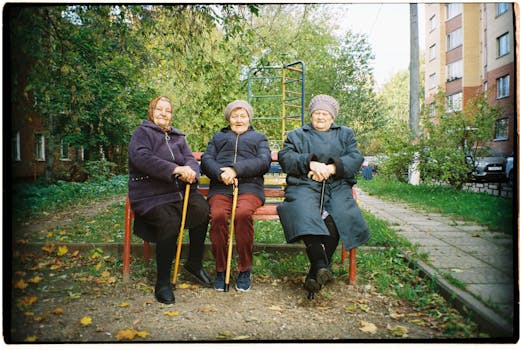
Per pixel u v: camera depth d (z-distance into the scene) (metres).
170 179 2.92
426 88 26.20
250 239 3.02
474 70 21.56
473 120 8.68
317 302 2.87
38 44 3.87
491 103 8.45
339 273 3.35
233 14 5.47
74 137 11.23
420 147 9.75
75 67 5.48
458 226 5.13
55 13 4.29
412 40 11.88
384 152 10.69
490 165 8.20
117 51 6.91
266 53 6.93
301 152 3.21
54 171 12.71
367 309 2.74
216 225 3.00
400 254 3.71
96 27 5.79
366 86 18.69
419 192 9.26
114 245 3.82
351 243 2.94
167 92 11.22
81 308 2.73
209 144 3.42
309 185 3.07
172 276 3.37
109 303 2.82
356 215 3.00
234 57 6.31
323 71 17.12
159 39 6.64
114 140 13.51
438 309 2.72
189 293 3.02
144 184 3.02
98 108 10.91
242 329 2.49
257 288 3.12
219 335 2.41
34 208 6.20
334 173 3.04
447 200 7.48
